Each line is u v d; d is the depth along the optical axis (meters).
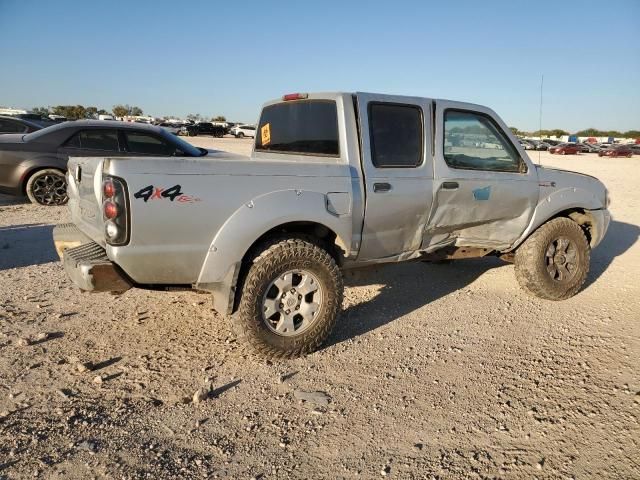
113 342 4.21
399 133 4.46
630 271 6.66
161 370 3.78
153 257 3.52
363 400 3.44
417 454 2.89
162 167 3.49
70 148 10.35
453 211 4.78
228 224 3.66
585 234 6.01
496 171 5.01
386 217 4.38
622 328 4.70
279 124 4.93
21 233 7.98
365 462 2.82
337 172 4.08
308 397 3.45
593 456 2.88
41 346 4.09
